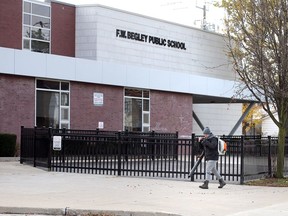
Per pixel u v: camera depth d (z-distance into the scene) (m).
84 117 27.12
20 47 28.67
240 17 17.94
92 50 31.95
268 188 15.38
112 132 23.50
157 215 10.38
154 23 36.25
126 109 29.67
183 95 33.59
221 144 14.88
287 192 14.46
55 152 18.41
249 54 17.81
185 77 33.25
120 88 29.16
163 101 32.16
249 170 17.03
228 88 36.41
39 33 29.89
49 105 25.59
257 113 45.94
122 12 33.78
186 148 17.34
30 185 14.23
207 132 14.95
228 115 45.19
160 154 17.56
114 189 13.96
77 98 26.83
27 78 24.50
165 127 32.22
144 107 30.84
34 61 24.55
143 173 18.44
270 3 16.86
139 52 34.94
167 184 15.45
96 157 18.09
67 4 31.70
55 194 12.65
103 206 11.02
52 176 16.62
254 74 17.75
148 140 17.88
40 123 25.14
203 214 10.54
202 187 14.70
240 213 10.70
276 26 16.80
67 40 31.66
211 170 14.88
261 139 18.16
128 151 17.80
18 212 10.53
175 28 37.97
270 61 17.00
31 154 19.69
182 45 38.56
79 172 18.17
